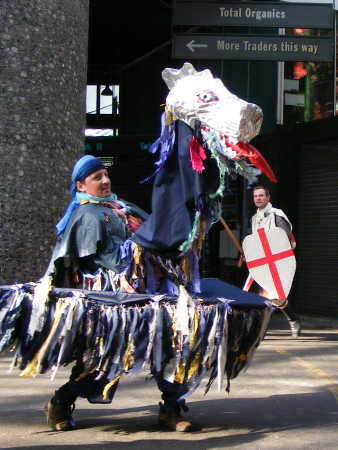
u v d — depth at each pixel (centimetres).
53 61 1141
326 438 484
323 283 1581
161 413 511
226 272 1770
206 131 469
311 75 1673
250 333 499
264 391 659
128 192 2208
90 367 460
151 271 488
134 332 461
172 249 482
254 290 966
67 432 498
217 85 470
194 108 463
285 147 1639
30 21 1117
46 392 645
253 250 654
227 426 518
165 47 2111
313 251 1608
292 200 1638
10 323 452
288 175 1639
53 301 460
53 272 472
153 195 481
